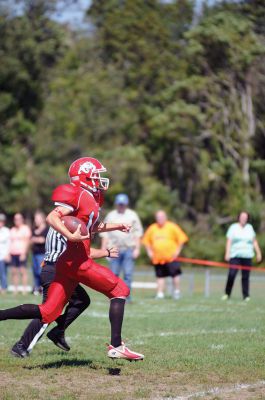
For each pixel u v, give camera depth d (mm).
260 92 119625
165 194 118312
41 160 125000
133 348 24938
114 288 20562
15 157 123750
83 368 21406
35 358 22984
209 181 120625
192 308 41688
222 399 17672
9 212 123688
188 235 115250
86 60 132625
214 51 119375
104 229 21969
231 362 22141
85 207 20438
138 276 90000
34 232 52969
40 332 21609
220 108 119625
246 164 119562
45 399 17734
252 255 48250
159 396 18000
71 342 26703
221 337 27812
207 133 119250
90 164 20938
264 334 28812
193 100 121938
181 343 26109
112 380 19844
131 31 128000
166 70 125375
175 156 125000
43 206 123688
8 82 127188
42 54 130375
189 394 18219
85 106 124812
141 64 127000
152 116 121875
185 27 128750
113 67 127125
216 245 112688
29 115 129875
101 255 21188
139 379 19969
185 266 111812
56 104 126375
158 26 127125
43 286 23109
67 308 23016
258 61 117938
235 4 121000
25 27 127000
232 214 117188
